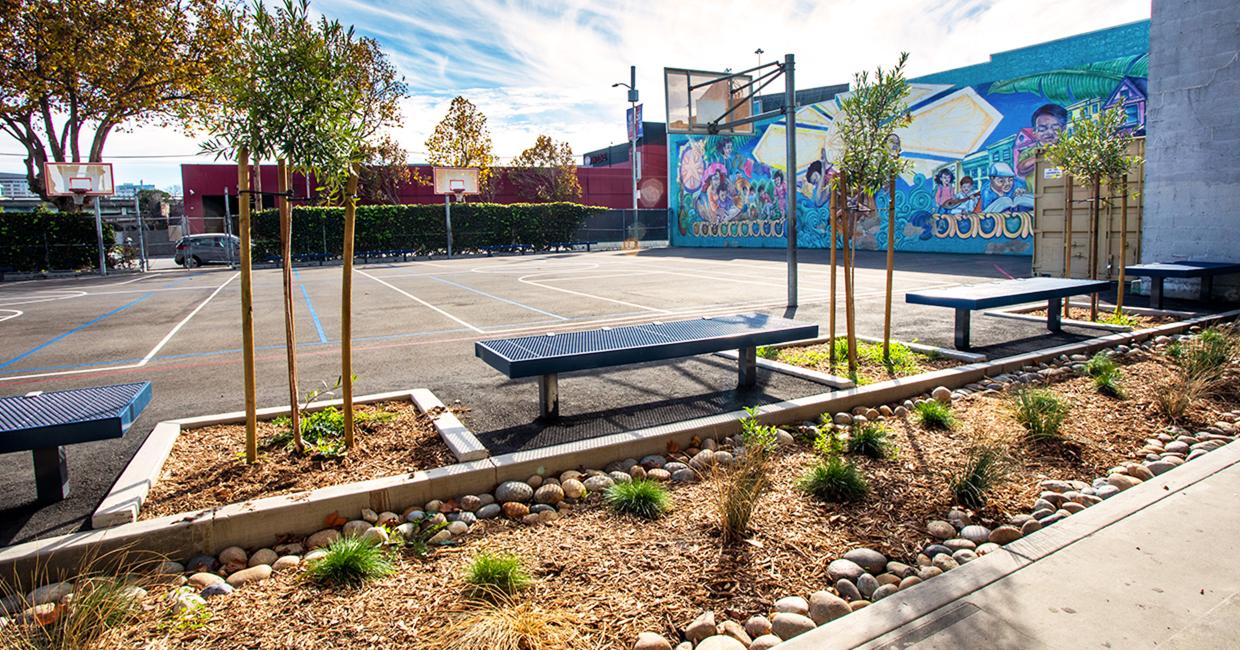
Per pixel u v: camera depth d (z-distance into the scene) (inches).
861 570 128.2
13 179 2324.1
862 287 580.4
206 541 137.2
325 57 162.4
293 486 157.1
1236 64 382.6
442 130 1612.9
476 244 1362.0
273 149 164.4
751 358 237.9
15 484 164.1
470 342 364.8
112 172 995.3
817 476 160.7
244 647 106.6
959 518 148.5
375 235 1262.3
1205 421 207.6
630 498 152.8
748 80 575.8
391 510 153.4
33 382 294.5
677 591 121.0
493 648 101.6
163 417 231.0
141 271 1045.2
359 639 107.8
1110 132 349.1
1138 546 130.5
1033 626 106.9
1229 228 394.0
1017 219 885.2
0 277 948.0
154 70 986.7
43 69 939.3
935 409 209.0
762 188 1315.2
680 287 625.3
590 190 1914.4
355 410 215.9
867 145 254.8
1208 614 109.2
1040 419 195.8
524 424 203.3
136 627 111.2
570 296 574.6
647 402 224.7
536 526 147.1
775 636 108.4
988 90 907.4
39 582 125.9
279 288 714.8
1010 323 365.1
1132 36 778.2
